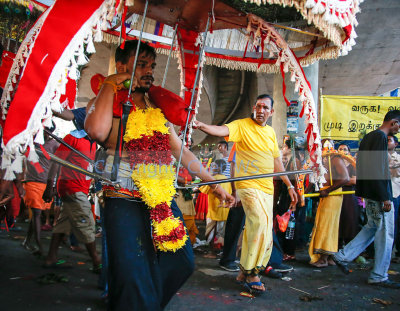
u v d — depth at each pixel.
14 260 3.49
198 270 3.99
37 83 1.75
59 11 1.84
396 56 10.41
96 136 2.01
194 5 2.74
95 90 2.37
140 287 1.81
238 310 2.84
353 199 5.00
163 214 1.97
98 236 5.57
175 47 3.55
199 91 3.01
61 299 2.66
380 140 3.63
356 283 3.78
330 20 2.23
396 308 3.05
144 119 2.09
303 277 3.95
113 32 3.40
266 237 3.31
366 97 5.95
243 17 2.90
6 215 4.72
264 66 3.85
